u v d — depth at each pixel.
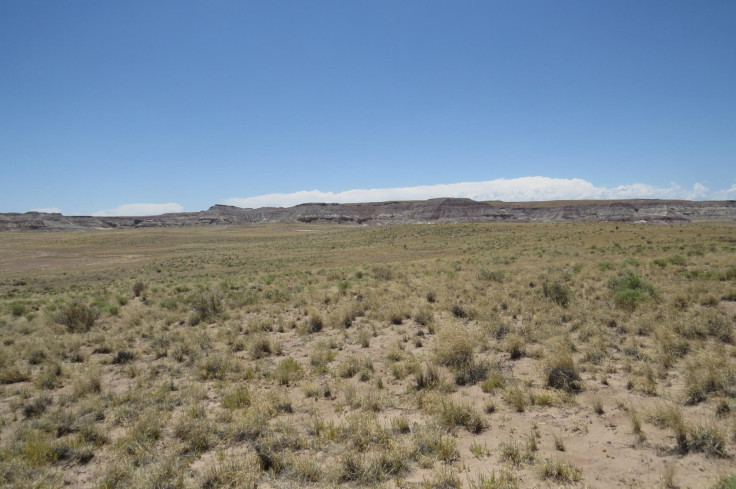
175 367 10.34
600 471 5.02
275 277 31.61
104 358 11.55
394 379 8.74
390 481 5.14
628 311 12.32
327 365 9.98
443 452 5.62
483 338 10.79
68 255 81.69
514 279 20.33
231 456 5.96
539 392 7.38
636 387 7.27
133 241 109.38
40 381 9.41
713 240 38.09
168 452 6.08
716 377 6.86
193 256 72.06
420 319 13.55
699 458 5.10
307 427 6.77
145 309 18.75
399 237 81.88
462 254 46.88
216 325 15.29
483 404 7.21
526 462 5.29
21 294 33.22
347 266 41.84
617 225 67.25
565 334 10.61
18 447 6.39
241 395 8.02
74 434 6.87
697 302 13.15
